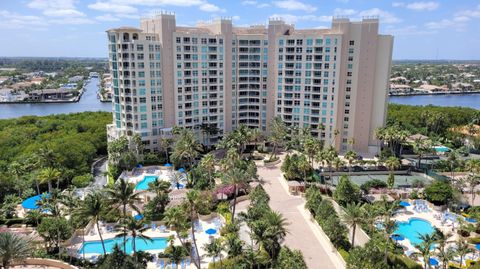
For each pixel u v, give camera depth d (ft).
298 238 252.21
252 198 282.15
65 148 378.32
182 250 222.69
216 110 474.90
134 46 401.29
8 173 333.21
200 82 454.40
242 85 489.26
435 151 444.14
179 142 372.38
